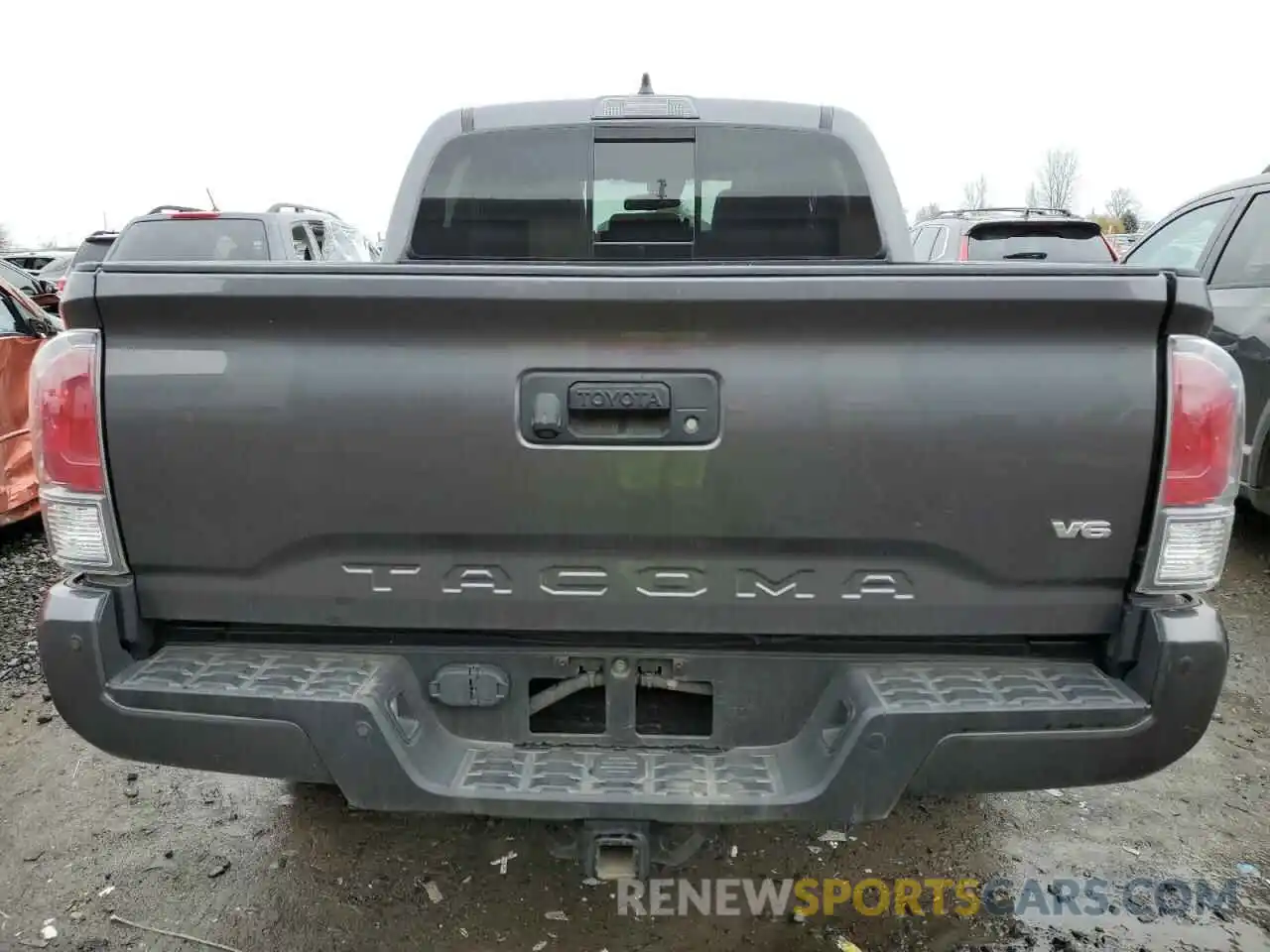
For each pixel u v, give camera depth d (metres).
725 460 1.81
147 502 1.88
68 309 1.82
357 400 1.81
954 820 2.86
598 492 1.83
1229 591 4.70
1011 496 1.80
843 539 1.84
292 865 2.62
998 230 8.18
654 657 2.00
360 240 11.18
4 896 2.48
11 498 5.09
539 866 2.62
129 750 1.91
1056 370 1.76
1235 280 4.81
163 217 7.84
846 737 1.84
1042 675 1.93
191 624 2.05
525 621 1.94
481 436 1.81
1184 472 1.76
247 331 1.81
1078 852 2.70
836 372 1.78
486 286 1.73
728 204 3.02
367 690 1.88
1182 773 3.12
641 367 1.79
